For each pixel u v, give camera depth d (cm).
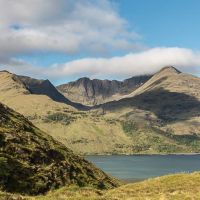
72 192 5191
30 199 3328
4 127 7919
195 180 5675
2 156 6575
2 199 3112
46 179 6812
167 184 5647
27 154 7262
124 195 4991
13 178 6250
